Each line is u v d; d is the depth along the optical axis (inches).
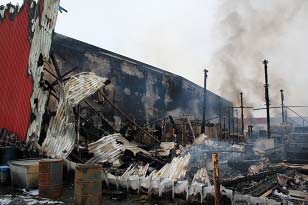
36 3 434.6
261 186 350.3
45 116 425.4
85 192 224.7
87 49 709.3
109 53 794.2
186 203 252.8
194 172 373.4
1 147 375.6
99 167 231.9
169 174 289.6
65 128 368.2
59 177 271.4
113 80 793.6
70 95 384.2
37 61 406.9
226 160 499.2
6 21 484.4
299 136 743.1
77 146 365.4
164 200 262.5
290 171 484.7
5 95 467.8
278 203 225.9
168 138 665.0
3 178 314.3
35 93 400.8
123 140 397.1
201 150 519.5
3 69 476.7
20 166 296.8
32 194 275.4
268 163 546.0
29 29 439.2
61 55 633.0
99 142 372.8
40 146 384.2
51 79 568.7
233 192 236.8
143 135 598.2
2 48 484.1
